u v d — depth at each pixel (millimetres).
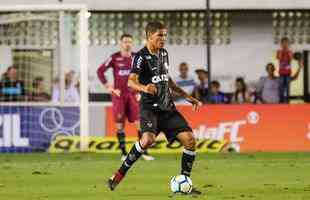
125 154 54188
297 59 79250
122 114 54625
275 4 78250
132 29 79812
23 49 67125
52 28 67000
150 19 79938
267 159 53594
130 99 54719
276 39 80375
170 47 80312
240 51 80438
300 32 80188
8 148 60344
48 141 60438
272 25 80562
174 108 33594
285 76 77688
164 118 33281
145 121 33000
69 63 65375
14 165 49469
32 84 64625
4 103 60344
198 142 60500
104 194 34250
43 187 37219
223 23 80250
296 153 58688
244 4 78062
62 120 60344
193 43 80312
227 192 34438
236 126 60719
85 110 59969
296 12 80000
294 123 60875
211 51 80250
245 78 80125
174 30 80250
